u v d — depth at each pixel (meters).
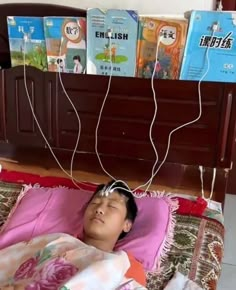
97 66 1.94
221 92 1.83
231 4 2.00
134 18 1.82
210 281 1.41
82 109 2.02
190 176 2.07
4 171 2.01
